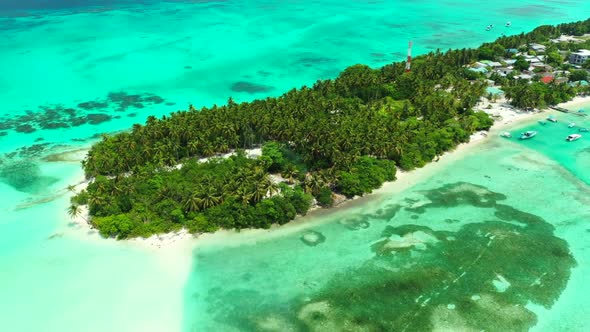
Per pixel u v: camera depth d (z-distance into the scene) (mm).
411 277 72688
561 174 105812
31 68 176750
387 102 136000
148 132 104500
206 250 78188
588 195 97000
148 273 73000
